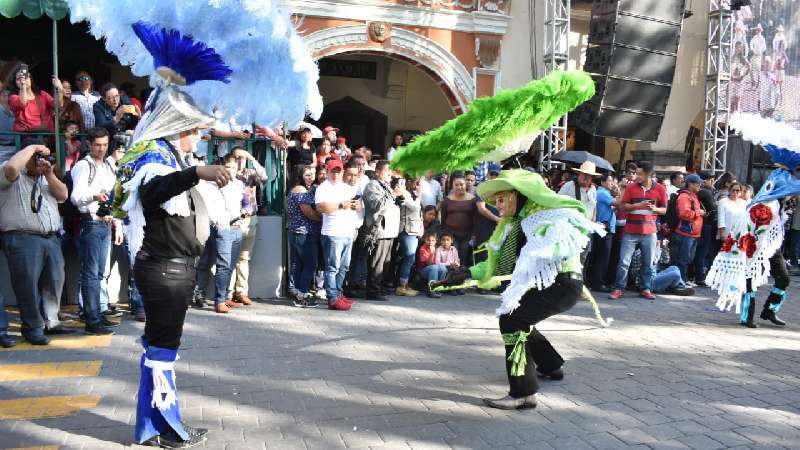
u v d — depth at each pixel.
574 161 8.97
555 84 4.00
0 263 6.94
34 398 4.38
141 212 3.48
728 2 13.50
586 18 13.56
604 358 5.68
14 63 7.20
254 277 7.86
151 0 3.06
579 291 4.38
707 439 3.97
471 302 8.01
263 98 3.27
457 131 3.98
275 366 5.18
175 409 3.70
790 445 3.92
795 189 6.65
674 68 12.75
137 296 6.55
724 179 10.80
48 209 5.72
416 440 3.83
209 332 6.19
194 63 3.20
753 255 6.98
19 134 6.90
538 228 4.20
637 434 4.01
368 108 14.50
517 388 4.35
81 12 3.23
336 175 7.18
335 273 7.30
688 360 5.71
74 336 5.97
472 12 12.09
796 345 6.37
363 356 5.52
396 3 11.56
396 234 8.05
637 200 8.58
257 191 8.02
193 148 3.85
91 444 3.68
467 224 8.84
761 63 13.91
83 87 8.17
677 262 9.48
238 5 2.96
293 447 3.70
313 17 11.07
